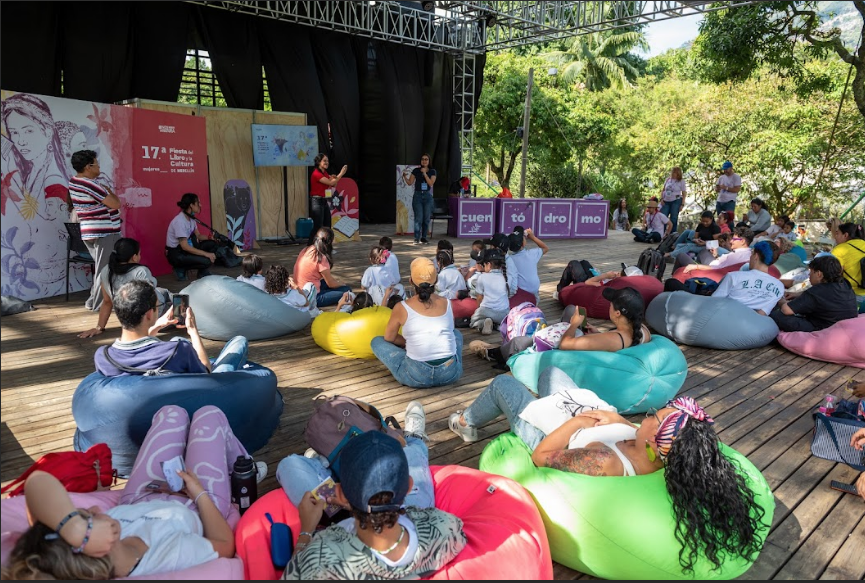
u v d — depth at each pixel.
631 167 25.97
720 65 13.78
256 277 5.52
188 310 3.29
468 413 3.33
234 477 2.43
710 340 5.16
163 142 7.66
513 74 23.98
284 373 4.50
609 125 24.64
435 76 14.59
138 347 2.95
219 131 9.59
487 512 2.17
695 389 4.33
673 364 3.67
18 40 9.08
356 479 1.63
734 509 2.12
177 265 7.33
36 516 1.56
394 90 13.67
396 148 13.95
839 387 4.39
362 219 14.18
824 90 16.62
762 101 18.47
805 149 17.12
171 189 7.86
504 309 5.52
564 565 2.49
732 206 11.47
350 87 12.98
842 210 19.00
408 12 13.50
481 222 12.22
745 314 5.12
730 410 3.97
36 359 4.62
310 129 10.55
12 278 6.08
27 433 3.43
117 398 2.80
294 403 3.95
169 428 2.44
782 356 5.07
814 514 2.81
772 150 17.52
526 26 13.36
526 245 11.63
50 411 3.72
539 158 25.36
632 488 2.25
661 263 7.36
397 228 12.35
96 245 5.80
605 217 12.99
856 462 3.19
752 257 5.52
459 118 15.46
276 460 3.21
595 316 6.15
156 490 2.23
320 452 2.63
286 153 10.26
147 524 1.87
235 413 3.00
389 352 4.21
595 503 2.24
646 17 11.88
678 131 20.17
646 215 12.52
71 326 5.46
